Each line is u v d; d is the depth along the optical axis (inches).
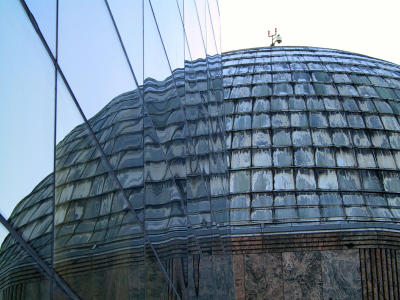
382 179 982.4
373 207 938.7
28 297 206.4
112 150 315.6
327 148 1017.5
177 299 435.8
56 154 238.5
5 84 193.2
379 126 1058.1
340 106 1088.8
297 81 1151.6
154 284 374.6
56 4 244.1
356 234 879.1
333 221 912.9
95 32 297.4
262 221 920.3
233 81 1183.6
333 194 955.3
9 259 192.4
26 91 210.5
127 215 330.0
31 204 210.8
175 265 433.7
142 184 366.3
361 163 999.6
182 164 489.4
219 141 820.0
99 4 305.7
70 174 252.8
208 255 588.1
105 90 308.8
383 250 872.9
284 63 1226.6
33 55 218.5
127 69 356.8
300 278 866.8
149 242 371.6
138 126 369.7
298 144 1025.5
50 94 234.4
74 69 264.7
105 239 290.0
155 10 450.9
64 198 243.9
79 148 266.1
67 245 243.8
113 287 296.5
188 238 487.8
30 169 210.8
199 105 628.7
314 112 1079.0
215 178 714.8
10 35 198.5
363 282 860.6
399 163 1009.5
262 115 1083.3
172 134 466.0
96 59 296.4
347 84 1143.6
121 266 311.3
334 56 1273.4
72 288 246.1
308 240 881.5
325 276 864.9
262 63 1240.2
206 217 597.3
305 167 991.0
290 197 952.9
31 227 210.1
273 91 1131.9
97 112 295.1
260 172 992.9
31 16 218.5
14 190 196.9
